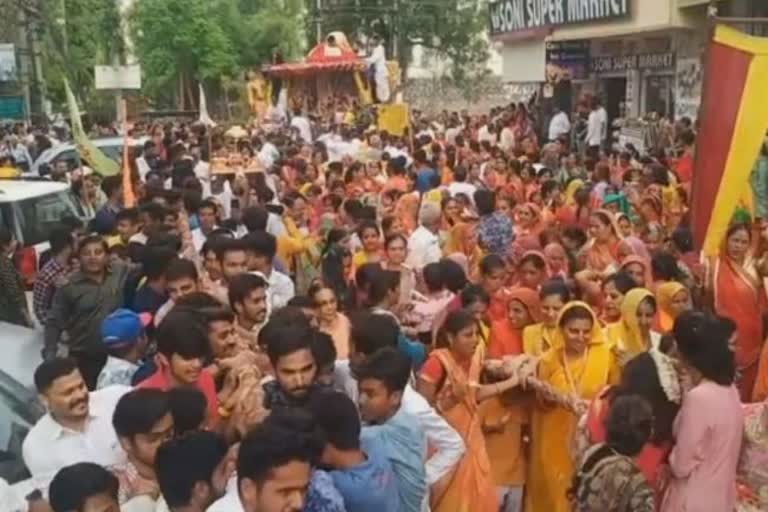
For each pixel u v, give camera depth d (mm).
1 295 9281
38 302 8414
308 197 13383
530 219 11352
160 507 4023
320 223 11352
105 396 5062
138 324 5848
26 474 5211
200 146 21641
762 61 7105
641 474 4480
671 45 22047
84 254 7520
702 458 5004
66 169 18109
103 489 3799
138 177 15969
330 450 4059
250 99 41000
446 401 5625
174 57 49750
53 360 4965
